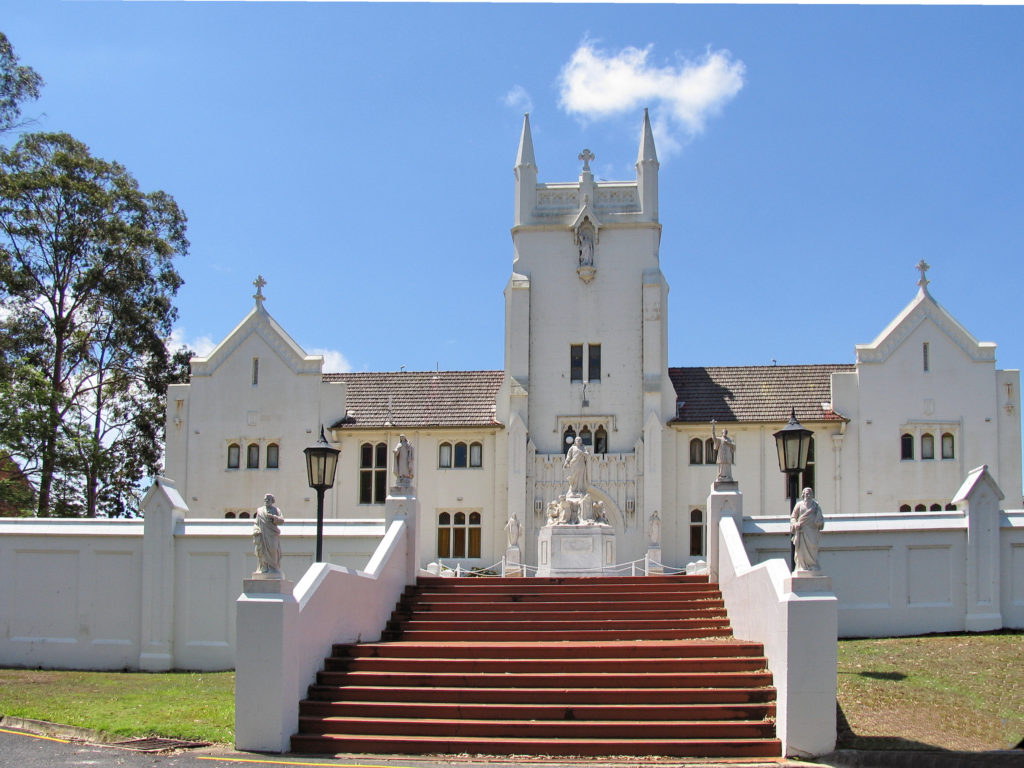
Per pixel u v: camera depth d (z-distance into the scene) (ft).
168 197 204.64
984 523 95.61
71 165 189.37
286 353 163.63
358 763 61.21
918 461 154.81
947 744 62.34
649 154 166.81
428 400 166.81
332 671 73.72
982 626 94.02
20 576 104.53
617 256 164.86
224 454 162.20
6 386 151.84
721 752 63.41
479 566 158.61
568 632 83.41
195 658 100.58
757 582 75.72
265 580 67.05
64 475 170.60
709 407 161.27
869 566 95.45
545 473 158.92
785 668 64.49
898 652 85.97
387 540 91.71
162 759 61.31
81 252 189.78
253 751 64.59
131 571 102.99
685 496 158.30
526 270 165.78
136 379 198.29
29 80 172.35
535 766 60.64
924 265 158.92
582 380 162.30
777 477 157.38
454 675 71.77
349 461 161.99
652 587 93.71
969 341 156.66
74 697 80.74
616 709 67.41
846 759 61.41
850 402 156.87
